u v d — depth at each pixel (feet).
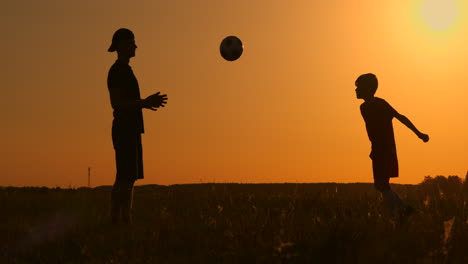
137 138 41.06
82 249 28.58
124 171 40.47
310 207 45.73
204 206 47.70
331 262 23.88
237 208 45.78
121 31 41.78
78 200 56.13
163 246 30.01
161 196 60.34
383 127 40.60
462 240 27.14
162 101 40.96
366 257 24.30
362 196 53.52
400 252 25.41
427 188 64.59
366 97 41.75
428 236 29.07
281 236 28.53
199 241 30.83
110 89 41.19
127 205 40.57
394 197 39.88
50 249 29.99
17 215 44.01
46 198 58.75
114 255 27.81
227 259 25.68
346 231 26.61
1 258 27.99
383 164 40.37
